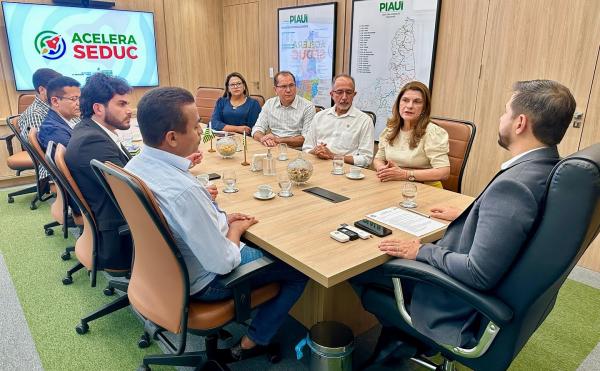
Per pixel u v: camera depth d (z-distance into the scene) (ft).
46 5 14.14
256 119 13.28
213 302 4.71
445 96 11.46
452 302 4.05
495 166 10.57
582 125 8.80
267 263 4.54
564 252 3.20
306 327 6.70
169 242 3.89
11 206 12.28
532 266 3.37
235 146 9.16
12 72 14.06
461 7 10.65
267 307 5.31
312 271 4.05
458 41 10.87
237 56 18.60
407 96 7.74
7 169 14.44
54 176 6.65
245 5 17.39
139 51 16.58
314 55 14.92
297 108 11.97
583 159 3.05
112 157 5.75
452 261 3.87
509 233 3.37
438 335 4.09
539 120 3.61
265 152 9.66
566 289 8.16
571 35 8.72
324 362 5.11
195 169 8.04
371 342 6.54
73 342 6.31
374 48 12.98
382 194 6.51
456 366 5.81
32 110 10.18
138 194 3.59
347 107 9.68
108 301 7.43
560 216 3.15
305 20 14.87
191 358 5.51
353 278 5.17
